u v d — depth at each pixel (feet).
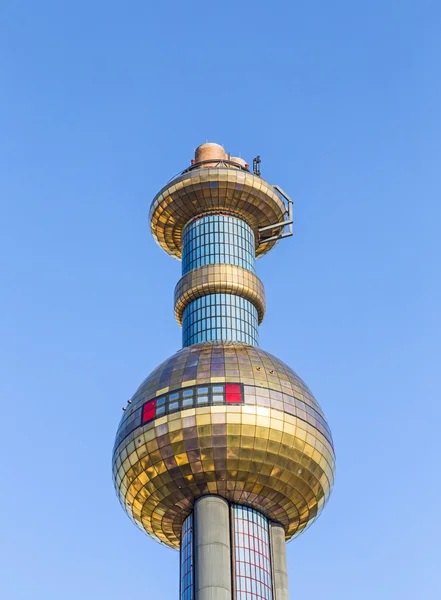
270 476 279.69
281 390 290.15
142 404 292.20
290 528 301.84
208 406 280.72
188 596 266.98
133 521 306.76
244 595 264.93
